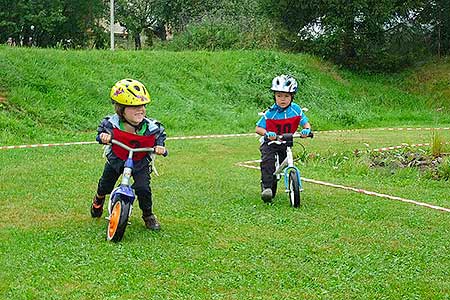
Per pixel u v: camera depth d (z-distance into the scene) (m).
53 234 6.02
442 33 27.22
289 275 5.01
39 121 15.62
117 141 6.02
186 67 22.20
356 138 16.22
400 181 9.67
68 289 4.62
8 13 25.86
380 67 26.31
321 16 26.14
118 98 5.91
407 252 5.68
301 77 23.67
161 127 6.14
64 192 8.02
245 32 27.98
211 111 19.64
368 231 6.39
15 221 6.52
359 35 25.97
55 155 11.57
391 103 24.36
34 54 18.50
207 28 28.34
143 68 20.91
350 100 24.00
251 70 23.23
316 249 5.71
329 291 4.68
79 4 27.98
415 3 25.55
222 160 11.65
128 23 34.19
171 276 4.94
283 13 26.38
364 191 8.59
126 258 5.34
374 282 4.88
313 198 8.04
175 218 6.81
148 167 6.22
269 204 7.59
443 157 11.49
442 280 4.96
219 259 5.37
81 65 19.34
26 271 4.96
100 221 6.56
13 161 10.59
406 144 13.89
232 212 7.14
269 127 7.62
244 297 4.54
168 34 36.12
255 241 5.93
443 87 25.22
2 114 14.91
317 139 15.82
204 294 4.59
